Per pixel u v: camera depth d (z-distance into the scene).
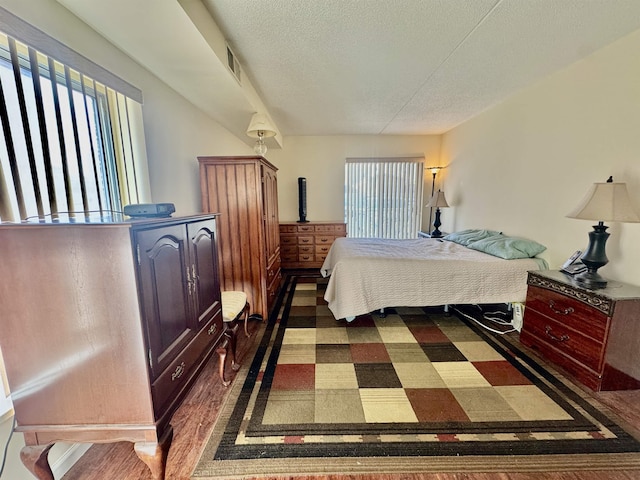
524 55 2.17
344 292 2.56
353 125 4.30
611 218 1.69
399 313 2.92
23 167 1.08
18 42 1.04
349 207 5.13
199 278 1.36
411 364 2.00
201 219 1.38
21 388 0.92
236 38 1.86
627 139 1.91
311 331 2.53
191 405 1.62
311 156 5.02
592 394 1.67
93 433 0.96
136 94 1.71
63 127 1.25
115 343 0.91
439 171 4.97
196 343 1.30
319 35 1.85
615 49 1.96
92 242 0.86
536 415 1.52
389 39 1.92
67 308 0.89
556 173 2.50
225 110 2.73
